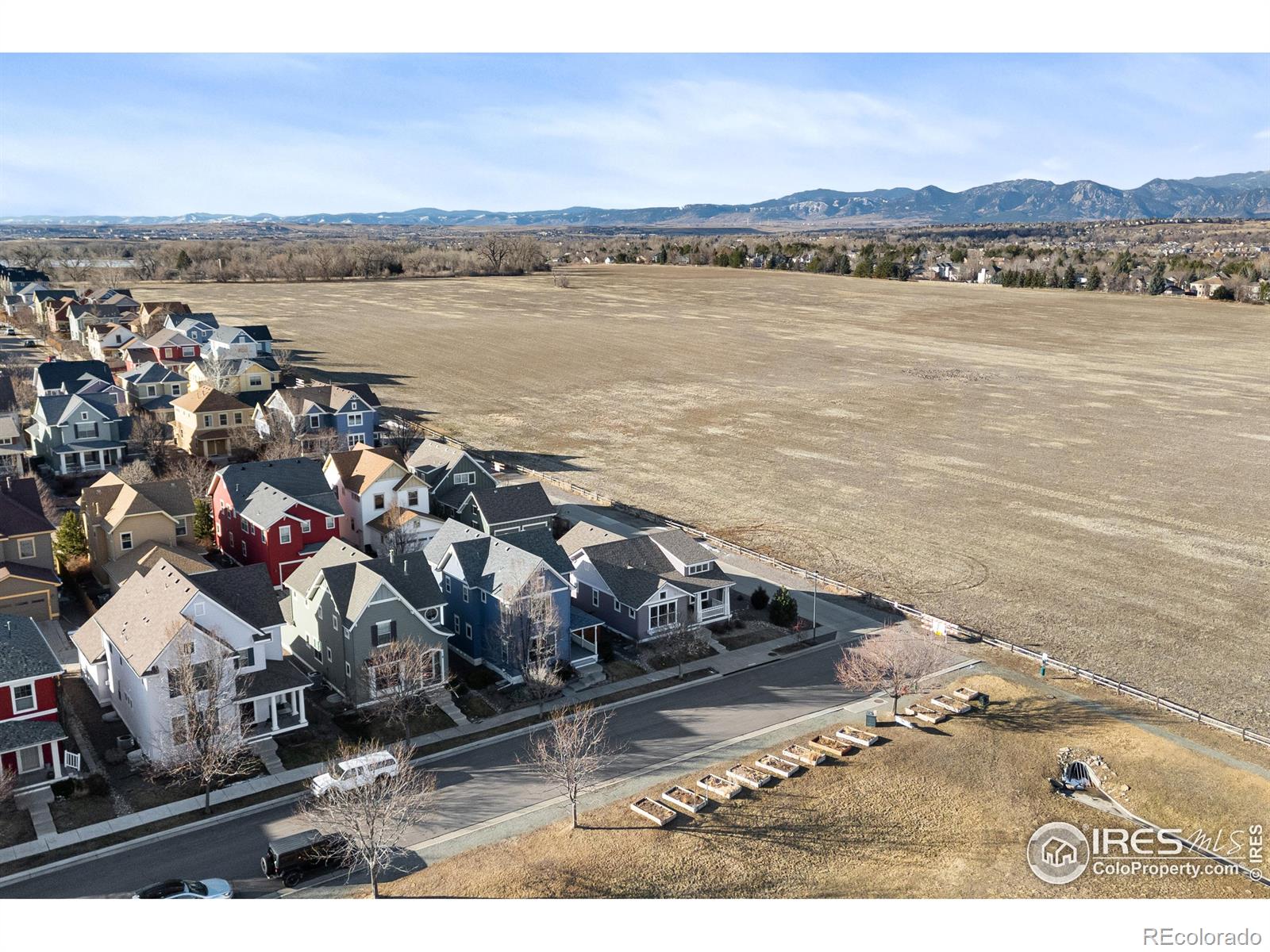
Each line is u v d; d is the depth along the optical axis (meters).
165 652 39.62
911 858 34.56
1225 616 58.31
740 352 157.00
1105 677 49.78
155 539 59.38
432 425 106.50
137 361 109.44
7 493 57.47
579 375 136.88
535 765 41.06
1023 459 95.31
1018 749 42.28
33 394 95.06
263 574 46.28
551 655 48.16
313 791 38.50
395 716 44.22
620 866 33.69
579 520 74.94
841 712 45.81
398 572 48.03
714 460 94.38
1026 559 68.25
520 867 33.62
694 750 42.19
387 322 180.62
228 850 35.12
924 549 70.06
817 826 36.47
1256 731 44.47
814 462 94.06
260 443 86.62
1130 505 80.88
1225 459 95.81
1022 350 161.00
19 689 40.84
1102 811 37.78
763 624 56.47
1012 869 33.78
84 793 38.22
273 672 43.97
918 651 47.12
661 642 52.72
